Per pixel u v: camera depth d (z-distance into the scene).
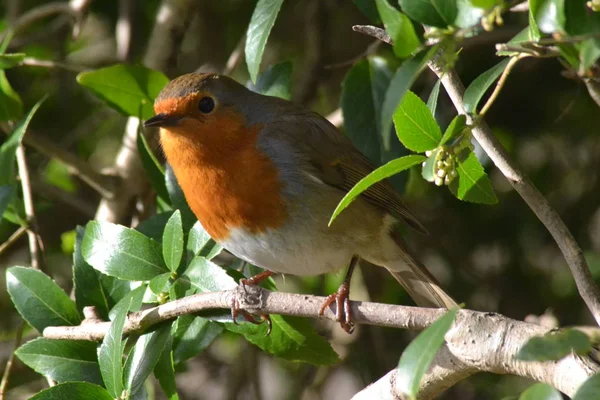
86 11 11.16
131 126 10.82
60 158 10.29
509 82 11.02
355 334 11.91
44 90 12.91
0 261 11.95
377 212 8.70
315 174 8.22
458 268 11.90
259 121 8.23
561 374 5.19
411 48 5.04
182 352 7.89
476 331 5.79
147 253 7.55
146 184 10.64
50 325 7.97
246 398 13.02
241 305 7.19
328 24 12.08
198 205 8.15
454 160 5.46
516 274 11.62
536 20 4.84
